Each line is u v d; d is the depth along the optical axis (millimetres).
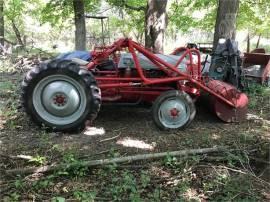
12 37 25172
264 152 4906
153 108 5320
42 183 4066
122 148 4816
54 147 4660
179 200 3945
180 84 5566
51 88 5086
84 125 5180
